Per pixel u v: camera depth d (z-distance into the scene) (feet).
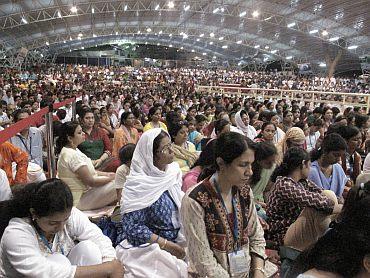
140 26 123.85
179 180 8.63
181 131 14.29
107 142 18.07
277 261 8.61
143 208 7.95
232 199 6.59
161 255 7.65
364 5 72.49
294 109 28.86
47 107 11.71
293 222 8.75
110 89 65.00
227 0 86.17
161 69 138.41
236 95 55.88
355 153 14.49
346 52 108.88
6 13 80.48
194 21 114.01
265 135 16.70
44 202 5.85
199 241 6.34
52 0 78.23
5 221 6.18
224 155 6.16
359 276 3.54
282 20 96.48
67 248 7.00
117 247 8.19
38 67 124.88
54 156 12.19
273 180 9.61
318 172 10.75
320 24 92.48
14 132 7.68
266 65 162.20
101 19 109.29
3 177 8.83
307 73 140.36
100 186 11.78
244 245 6.69
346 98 40.93
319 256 3.73
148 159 8.09
